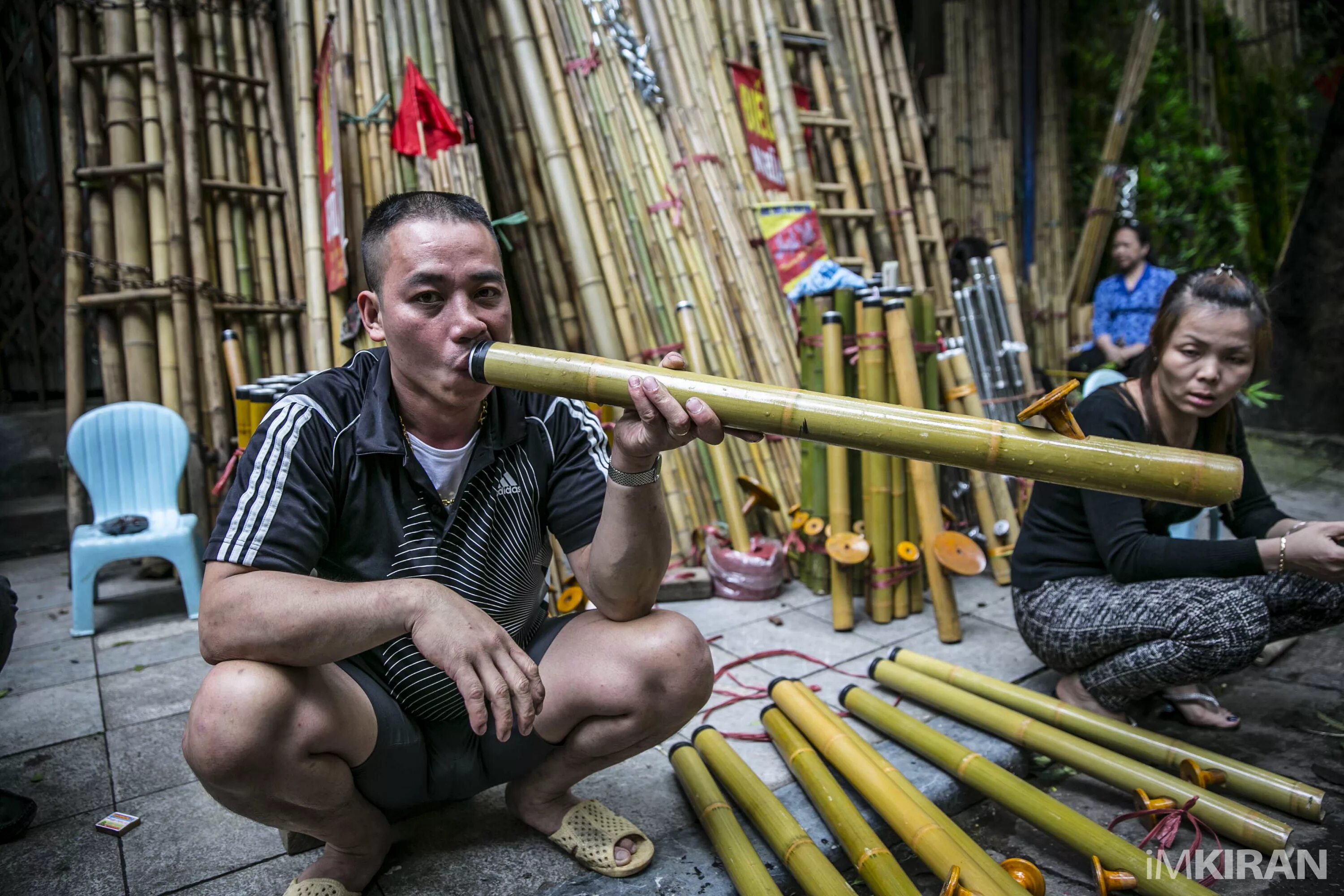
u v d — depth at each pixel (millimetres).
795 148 4176
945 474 3660
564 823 1658
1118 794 2006
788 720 2098
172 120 3443
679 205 3648
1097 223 5477
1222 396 1904
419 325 1298
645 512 1422
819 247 3896
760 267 3799
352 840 1492
